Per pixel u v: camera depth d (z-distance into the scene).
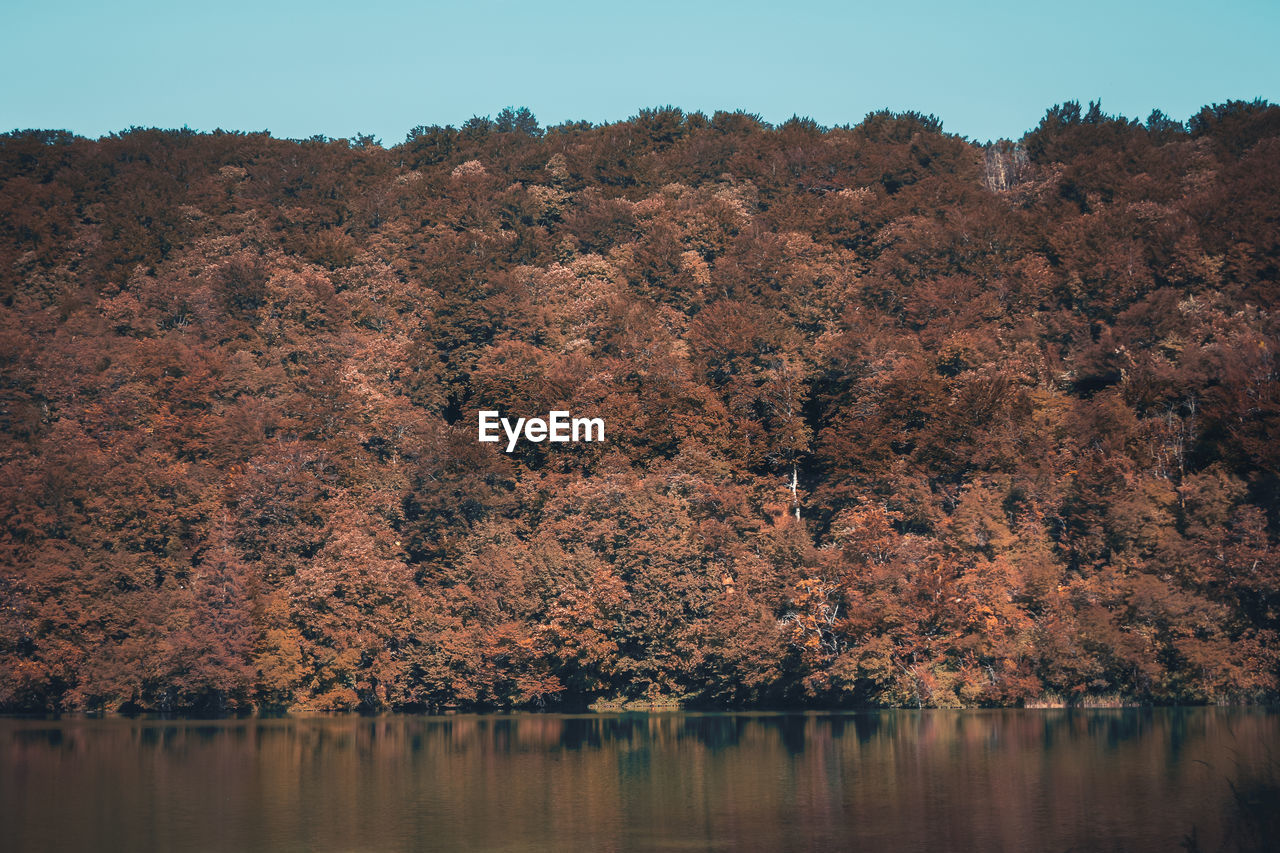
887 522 102.56
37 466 112.06
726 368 134.62
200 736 84.69
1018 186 181.12
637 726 89.38
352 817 55.06
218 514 110.94
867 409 119.00
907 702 95.75
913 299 144.38
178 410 125.38
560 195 195.00
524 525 117.19
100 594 104.06
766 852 48.41
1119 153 172.50
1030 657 94.25
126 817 55.06
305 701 103.12
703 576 104.38
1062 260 145.38
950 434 111.31
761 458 119.50
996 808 55.19
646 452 119.88
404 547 116.88
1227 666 91.06
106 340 132.50
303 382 133.62
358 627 104.62
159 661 99.31
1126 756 68.19
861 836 50.62
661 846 49.47
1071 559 104.19
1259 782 60.22
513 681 105.44
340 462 120.31
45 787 62.47
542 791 61.28
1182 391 112.44
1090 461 105.19
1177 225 137.88
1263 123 176.38
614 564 105.69
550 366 133.50
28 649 102.31
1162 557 97.06
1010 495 105.88
